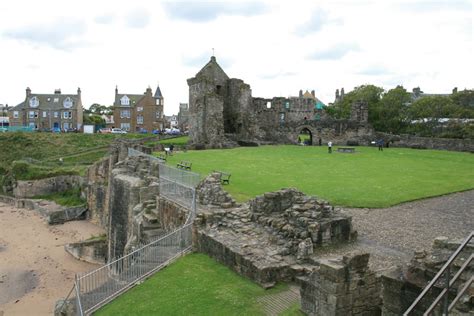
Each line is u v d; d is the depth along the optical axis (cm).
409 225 2077
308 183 3048
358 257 1261
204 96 6412
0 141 8512
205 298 1547
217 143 6316
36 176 6247
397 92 8094
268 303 1465
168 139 7531
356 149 6019
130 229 3011
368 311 1281
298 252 1672
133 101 11912
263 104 7344
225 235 1958
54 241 4234
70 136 8981
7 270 3444
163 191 2778
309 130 7169
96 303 1745
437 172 3597
